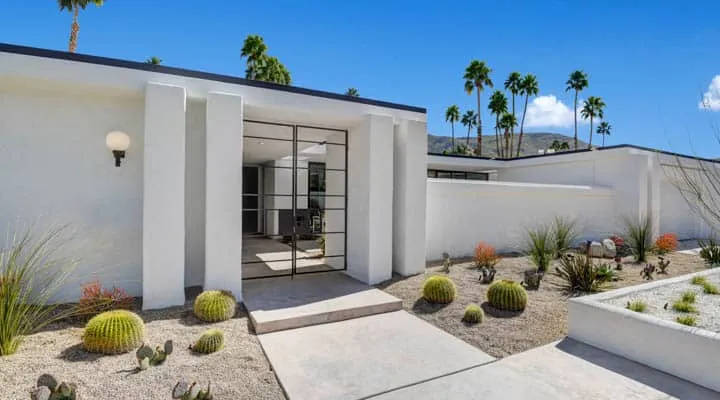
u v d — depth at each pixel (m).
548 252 8.15
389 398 3.21
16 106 5.06
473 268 7.96
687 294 5.09
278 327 4.73
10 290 3.77
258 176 14.36
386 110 7.13
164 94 5.07
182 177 5.16
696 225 14.80
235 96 5.55
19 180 5.05
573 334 4.48
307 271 7.83
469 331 4.70
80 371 3.36
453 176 16.91
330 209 8.30
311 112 6.39
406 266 7.24
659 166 12.27
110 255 5.51
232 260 5.53
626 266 8.77
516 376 3.60
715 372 3.33
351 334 4.63
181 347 3.99
